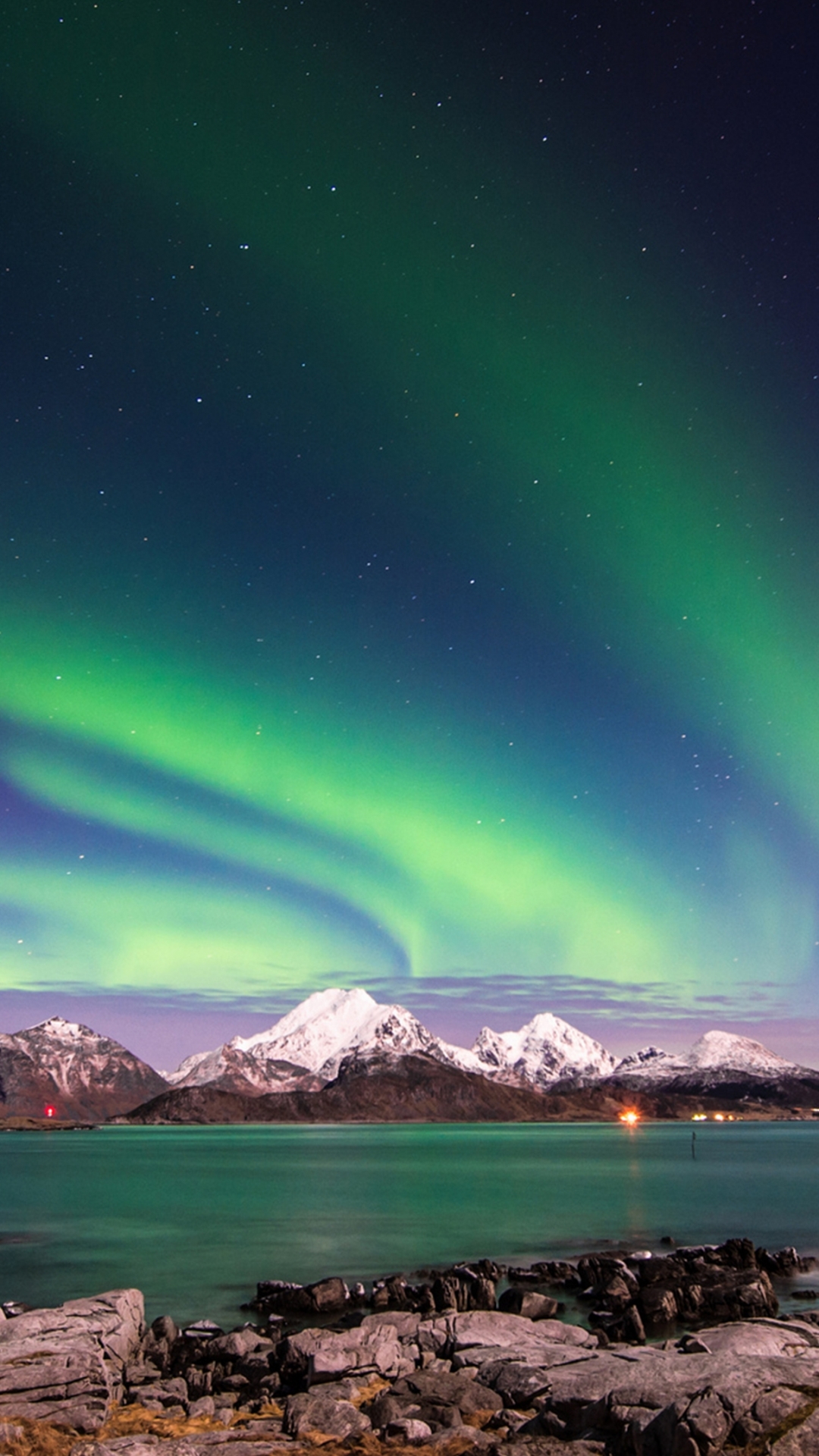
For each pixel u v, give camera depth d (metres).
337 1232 58.94
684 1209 71.75
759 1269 41.28
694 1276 37.12
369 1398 20.39
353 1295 36.62
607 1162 146.00
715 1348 20.59
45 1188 99.31
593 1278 39.25
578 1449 14.44
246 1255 50.03
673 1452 13.27
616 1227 60.47
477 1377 20.95
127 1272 45.22
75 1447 15.24
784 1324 22.30
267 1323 33.69
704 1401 13.95
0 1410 18.23
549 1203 76.69
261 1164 147.50
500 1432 17.06
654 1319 32.34
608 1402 15.86
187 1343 27.73
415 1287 37.38
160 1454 15.06
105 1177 118.00
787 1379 14.70
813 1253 48.75
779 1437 12.98
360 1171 125.75
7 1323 23.58
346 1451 15.74
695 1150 191.12
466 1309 33.81
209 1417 19.81
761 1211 69.88
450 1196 84.75
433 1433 16.86
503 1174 116.44
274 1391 22.86
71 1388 19.36
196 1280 42.75
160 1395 21.83
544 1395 19.02
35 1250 52.88
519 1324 25.97
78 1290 40.62
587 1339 25.20
